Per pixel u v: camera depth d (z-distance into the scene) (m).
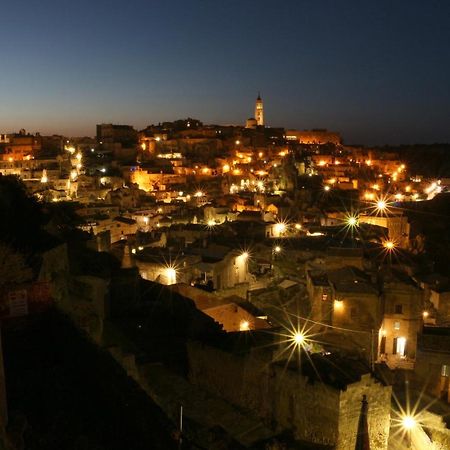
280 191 104.19
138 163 131.12
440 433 30.02
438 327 43.00
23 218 35.06
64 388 15.30
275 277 51.31
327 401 22.23
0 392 10.75
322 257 53.09
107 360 18.19
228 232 66.75
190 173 126.56
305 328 41.47
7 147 131.62
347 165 150.62
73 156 130.12
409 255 57.88
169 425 16.22
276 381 24.19
